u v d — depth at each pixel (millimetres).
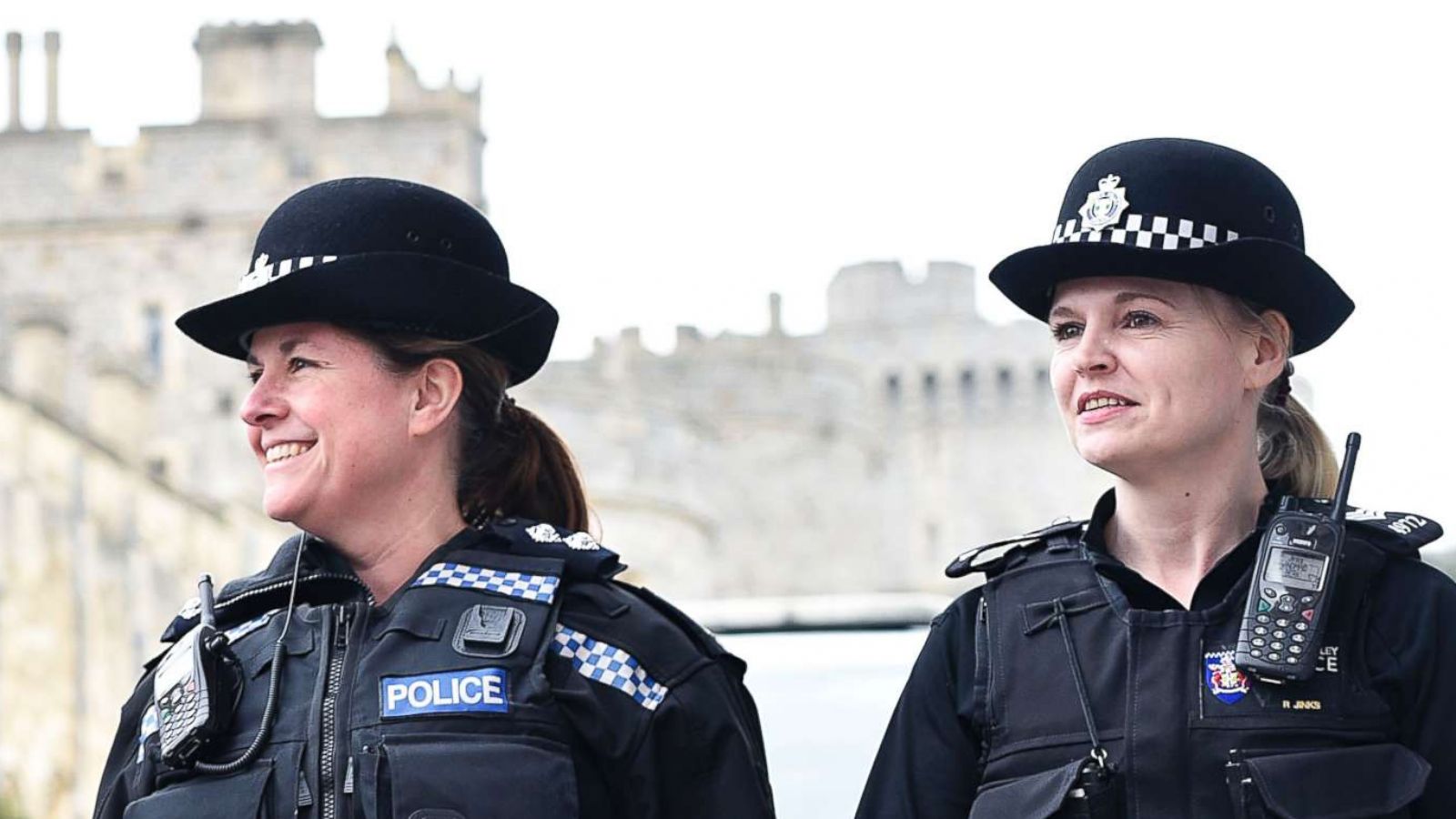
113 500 36188
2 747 31875
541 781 3299
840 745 5250
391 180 3605
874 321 70938
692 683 3490
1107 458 3408
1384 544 3369
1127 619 3352
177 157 54656
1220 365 3402
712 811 3449
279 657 3480
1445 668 3266
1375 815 3174
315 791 3348
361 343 3523
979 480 71188
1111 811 3262
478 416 3676
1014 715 3375
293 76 56250
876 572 68875
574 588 3523
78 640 34562
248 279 3543
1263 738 3227
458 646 3402
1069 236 3443
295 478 3518
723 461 65375
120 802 3617
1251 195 3424
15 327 39875
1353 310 3525
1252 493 3512
